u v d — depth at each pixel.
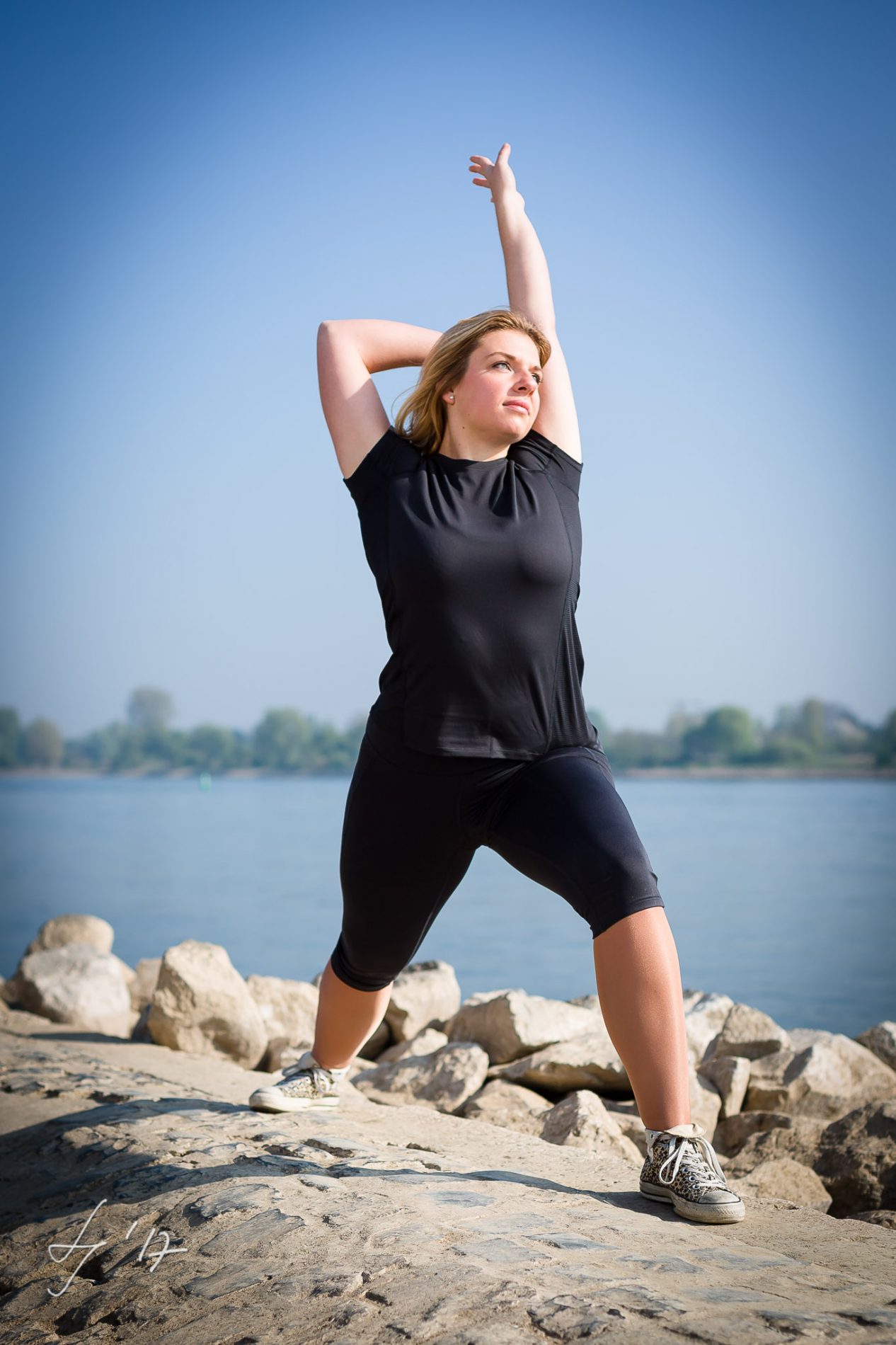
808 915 24.73
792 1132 4.95
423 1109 4.91
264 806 93.62
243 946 20.42
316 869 37.19
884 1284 2.90
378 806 3.68
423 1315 2.60
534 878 3.58
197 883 32.47
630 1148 4.94
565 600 3.57
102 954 7.70
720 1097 5.62
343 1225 3.16
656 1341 2.37
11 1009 7.51
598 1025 6.27
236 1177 3.65
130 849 46.81
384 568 3.54
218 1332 2.78
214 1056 6.38
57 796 117.94
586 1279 2.71
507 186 4.29
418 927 3.96
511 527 3.51
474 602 3.45
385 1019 6.88
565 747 3.60
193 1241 3.27
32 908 26.36
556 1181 3.79
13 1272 3.46
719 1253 3.01
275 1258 3.05
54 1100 5.04
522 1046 6.05
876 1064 5.75
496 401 3.64
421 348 4.08
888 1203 4.43
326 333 4.01
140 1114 4.55
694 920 24.05
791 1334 2.41
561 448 3.79
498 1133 4.50
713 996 7.12
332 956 4.35
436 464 3.70
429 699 3.51
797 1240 3.29
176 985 6.39
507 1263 2.82
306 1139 4.12
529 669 3.50
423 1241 3.00
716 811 77.75
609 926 3.36
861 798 102.88
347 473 3.79
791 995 15.62
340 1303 2.76
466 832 3.64
